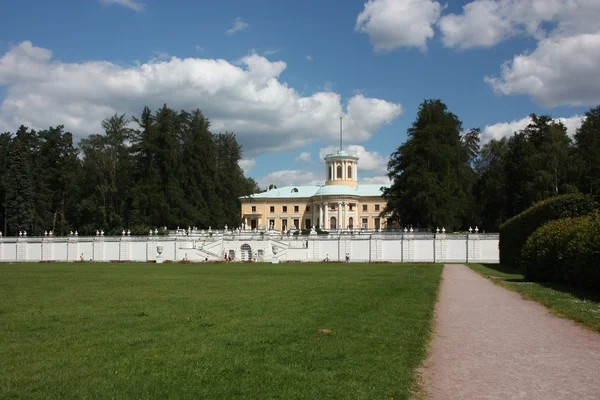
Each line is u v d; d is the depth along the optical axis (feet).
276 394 31.89
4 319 58.03
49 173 361.51
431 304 71.87
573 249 94.22
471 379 35.88
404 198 276.21
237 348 43.37
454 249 257.14
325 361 39.63
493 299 80.94
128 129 337.52
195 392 32.07
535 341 48.42
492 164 359.46
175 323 55.06
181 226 319.06
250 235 275.39
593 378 35.83
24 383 33.53
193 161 337.72
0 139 392.47
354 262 252.01
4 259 296.30
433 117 283.18
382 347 44.42
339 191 433.48
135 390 32.22
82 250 285.43
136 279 122.62
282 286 100.99
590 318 59.26
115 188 322.75
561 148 262.47
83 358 39.96
